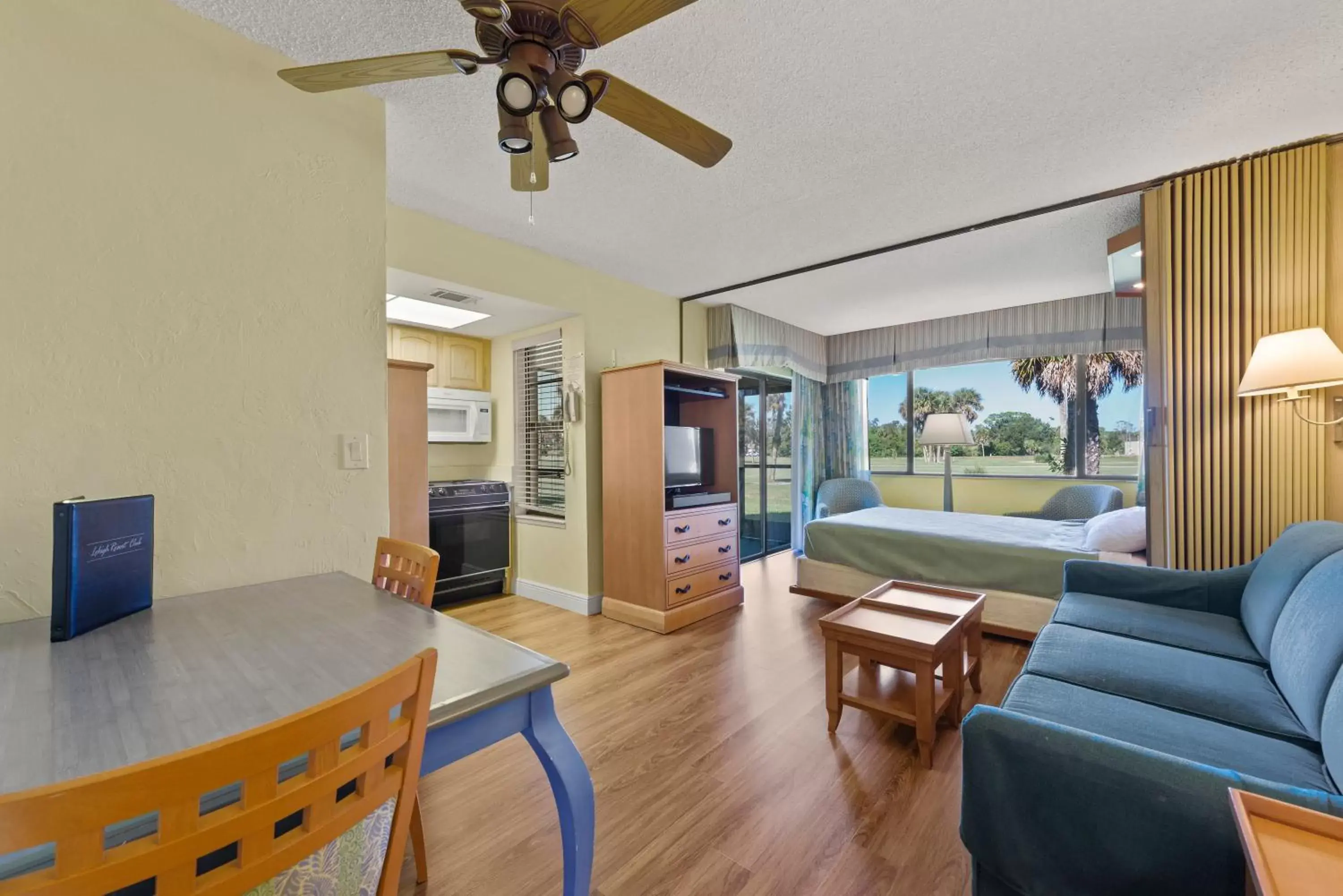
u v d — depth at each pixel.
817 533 3.83
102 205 1.42
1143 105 1.94
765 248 3.33
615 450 3.63
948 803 1.69
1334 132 2.06
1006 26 1.58
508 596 4.19
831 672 2.12
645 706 2.35
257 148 1.68
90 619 1.17
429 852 1.52
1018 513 5.06
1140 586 2.25
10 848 0.43
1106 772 0.93
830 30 1.59
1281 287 2.09
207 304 1.59
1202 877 0.84
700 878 1.40
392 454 3.15
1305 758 1.21
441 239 2.91
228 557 1.61
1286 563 1.74
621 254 3.44
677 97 1.89
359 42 1.68
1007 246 3.31
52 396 1.35
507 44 1.23
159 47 1.51
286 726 0.56
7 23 1.30
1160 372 2.32
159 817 0.50
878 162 2.33
